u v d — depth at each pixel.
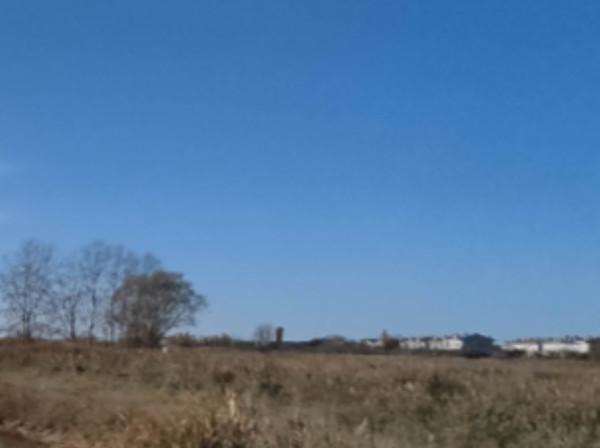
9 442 24.17
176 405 22.70
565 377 29.08
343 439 18.52
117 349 45.59
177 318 70.25
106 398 27.89
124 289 67.88
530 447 18.20
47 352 43.41
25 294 104.12
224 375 30.86
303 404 24.20
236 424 19.69
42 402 27.42
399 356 46.22
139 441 20.23
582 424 19.50
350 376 28.59
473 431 19.33
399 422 20.66
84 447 22.66
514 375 29.45
